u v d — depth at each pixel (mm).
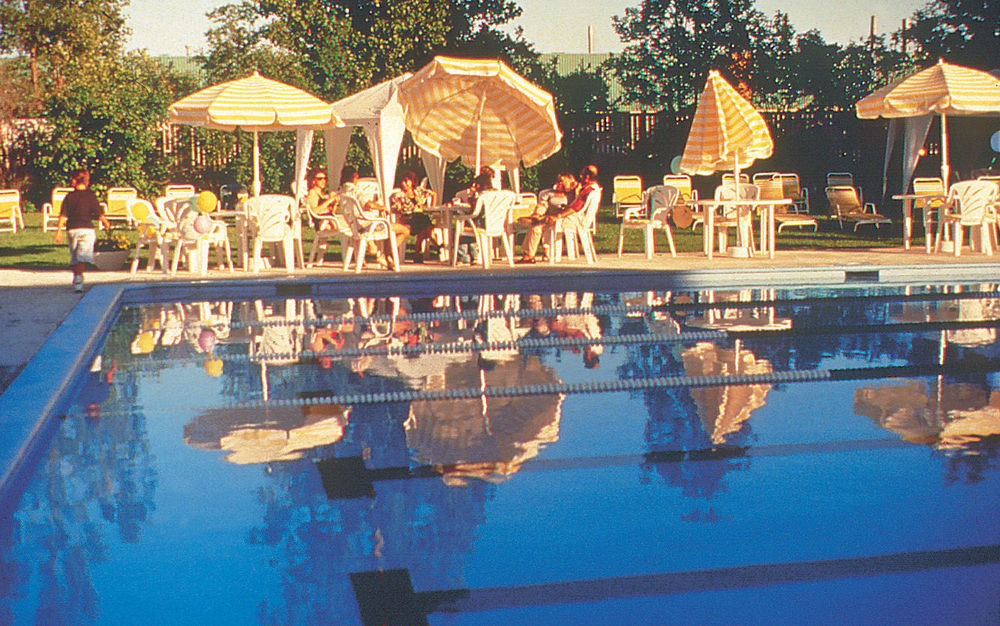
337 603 3209
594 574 3455
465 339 8305
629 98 32156
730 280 12195
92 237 10531
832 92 30484
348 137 17078
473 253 14367
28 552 3637
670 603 3229
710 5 30781
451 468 4676
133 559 3566
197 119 13180
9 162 25891
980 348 7871
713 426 5504
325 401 6070
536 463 4766
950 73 14242
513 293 11531
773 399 6180
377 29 26859
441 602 3230
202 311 9977
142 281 11602
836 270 12492
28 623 3072
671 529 3889
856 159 26422
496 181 14312
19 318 8664
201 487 4359
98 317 8469
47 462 4734
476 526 3920
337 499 4211
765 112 27094
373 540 3750
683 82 30766
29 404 5418
